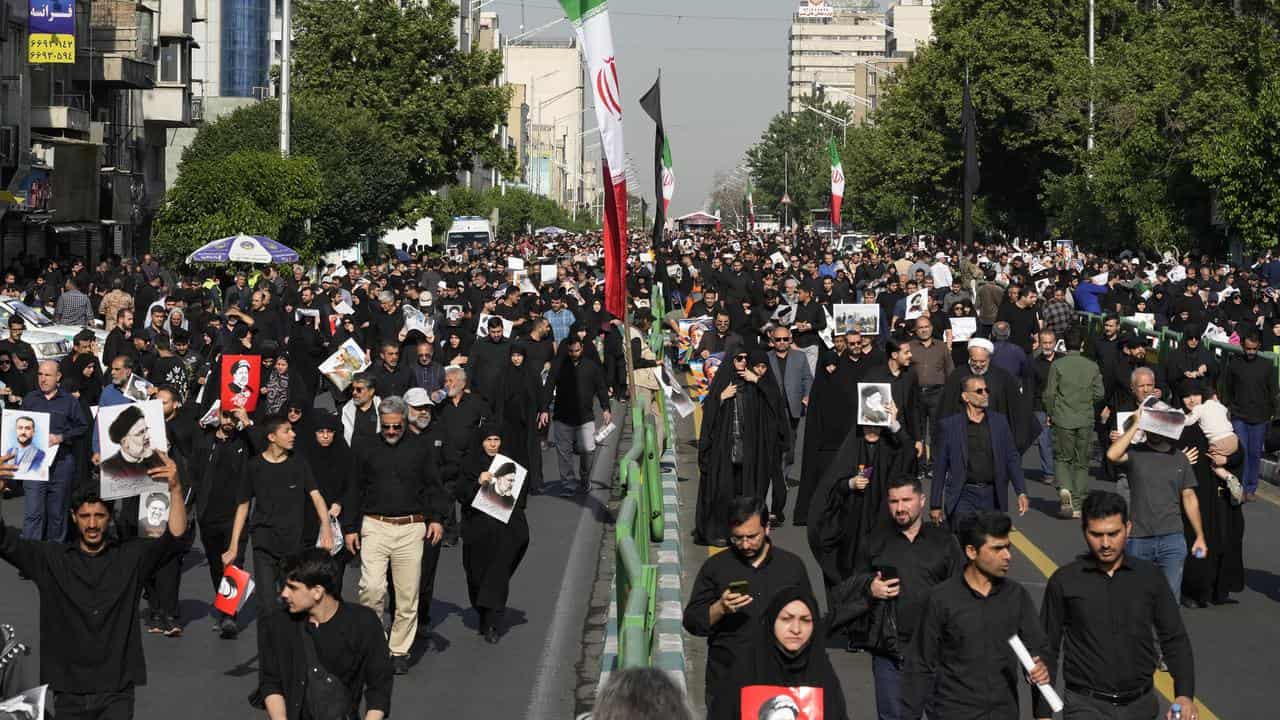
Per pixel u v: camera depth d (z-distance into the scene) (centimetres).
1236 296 2958
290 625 719
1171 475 1102
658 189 4091
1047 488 1886
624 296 1683
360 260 7094
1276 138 3684
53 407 1440
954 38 6950
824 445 1534
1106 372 1923
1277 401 1873
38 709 685
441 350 2533
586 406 1831
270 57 7375
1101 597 732
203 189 4259
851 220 10119
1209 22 4850
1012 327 2578
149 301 3011
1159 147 4697
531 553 1509
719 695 663
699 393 2408
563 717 978
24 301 3369
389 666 728
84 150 4628
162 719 977
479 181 13525
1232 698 1009
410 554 1096
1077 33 6925
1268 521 1695
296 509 1109
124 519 1359
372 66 6194
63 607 773
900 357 1401
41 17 4300
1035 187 7294
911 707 733
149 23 5494
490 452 1180
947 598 725
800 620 632
